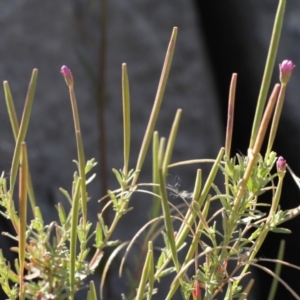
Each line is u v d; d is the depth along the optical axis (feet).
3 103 4.79
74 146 4.97
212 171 2.27
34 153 4.79
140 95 5.31
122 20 5.33
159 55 5.43
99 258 2.38
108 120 5.13
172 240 2.23
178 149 5.29
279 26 2.22
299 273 5.34
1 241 4.05
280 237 5.41
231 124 2.27
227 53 5.90
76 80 5.03
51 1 5.11
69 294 2.36
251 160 2.21
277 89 2.17
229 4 5.78
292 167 5.51
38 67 5.00
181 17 5.58
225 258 2.27
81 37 5.13
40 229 2.39
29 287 2.38
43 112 4.93
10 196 2.31
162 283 4.47
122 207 2.36
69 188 4.82
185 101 5.44
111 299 3.38
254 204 2.27
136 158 5.13
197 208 2.26
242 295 2.30
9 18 4.99
